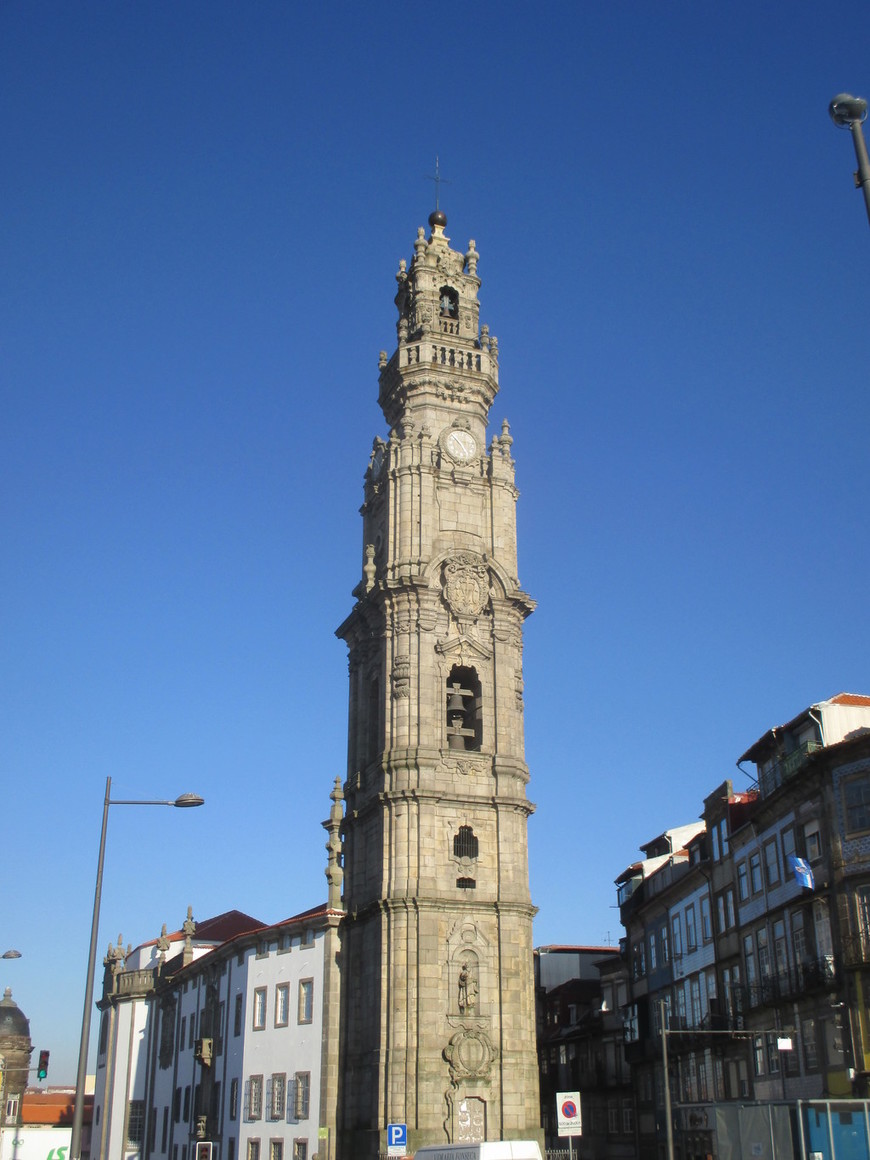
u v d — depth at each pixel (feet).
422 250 265.75
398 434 248.11
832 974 170.71
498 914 215.31
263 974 264.52
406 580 229.45
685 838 285.23
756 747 208.85
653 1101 263.49
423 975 206.28
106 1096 366.84
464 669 232.94
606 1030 298.35
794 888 187.83
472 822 220.02
